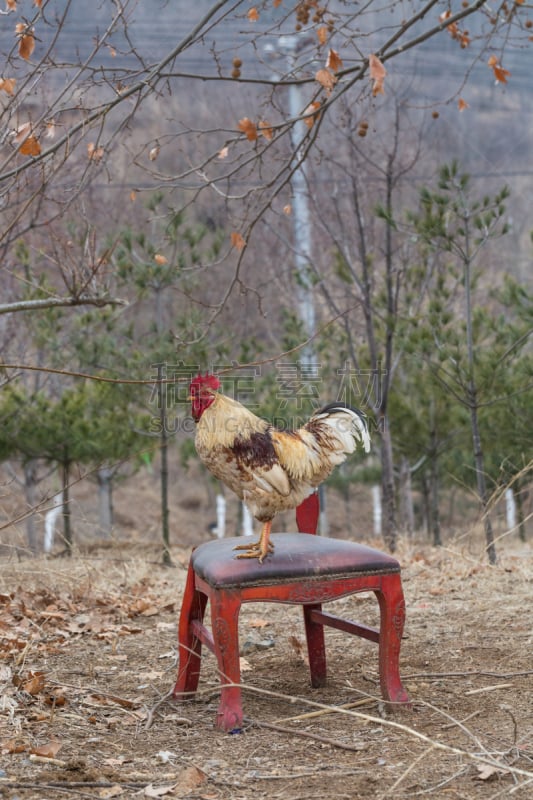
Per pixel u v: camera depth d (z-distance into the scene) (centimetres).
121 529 1639
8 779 329
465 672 462
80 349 876
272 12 805
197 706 426
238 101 1352
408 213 783
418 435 1000
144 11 1208
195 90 1416
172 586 729
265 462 380
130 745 370
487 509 761
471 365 787
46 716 400
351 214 1091
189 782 324
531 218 1827
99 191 1202
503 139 1934
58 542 1273
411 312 913
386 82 1011
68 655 512
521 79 1598
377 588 398
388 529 912
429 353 818
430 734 374
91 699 429
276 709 420
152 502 1877
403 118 1285
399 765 341
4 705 405
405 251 1023
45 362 1035
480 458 805
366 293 860
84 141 888
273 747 364
